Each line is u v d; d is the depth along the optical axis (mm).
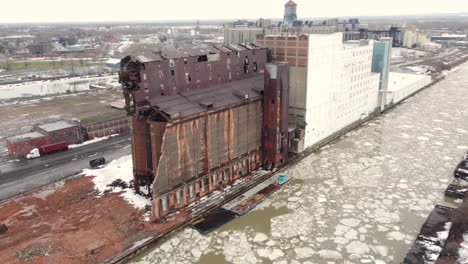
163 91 43406
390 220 42406
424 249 35531
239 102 48750
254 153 54031
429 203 46156
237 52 53469
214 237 39438
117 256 34844
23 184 50250
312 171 56281
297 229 40906
